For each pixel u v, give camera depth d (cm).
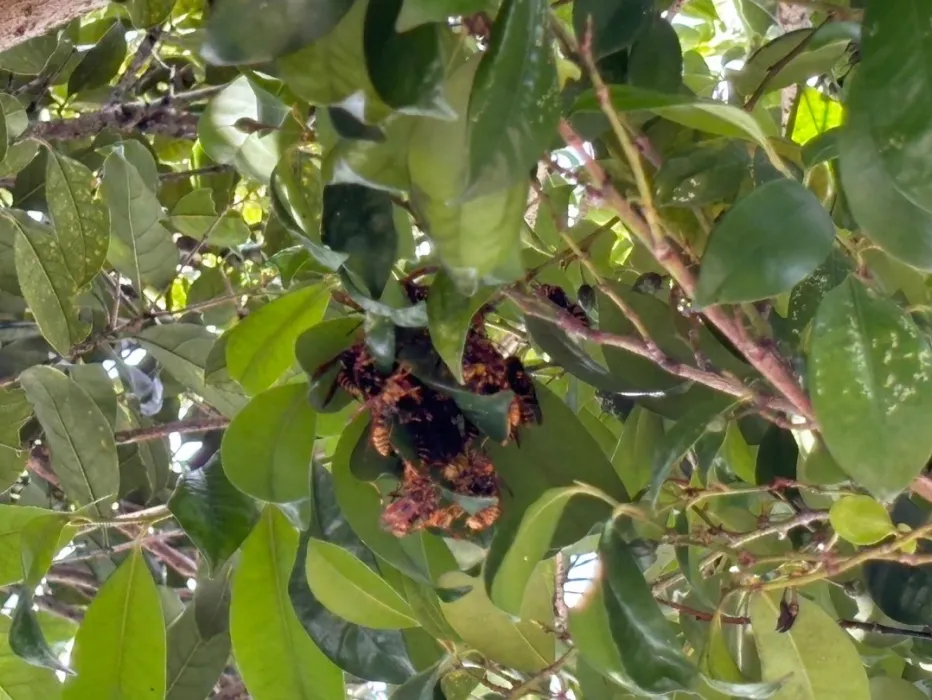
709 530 69
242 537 62
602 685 71
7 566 70
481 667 76
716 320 57
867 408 52
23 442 99
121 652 65
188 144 122
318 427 65
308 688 65
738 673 65
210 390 87
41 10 54
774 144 64
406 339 58
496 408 55
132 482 104
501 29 43
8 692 74
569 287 75
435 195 48
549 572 81
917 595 68
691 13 115
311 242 53
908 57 45
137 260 96
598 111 55
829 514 62
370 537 62
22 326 97
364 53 44
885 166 45
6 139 76
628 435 74
